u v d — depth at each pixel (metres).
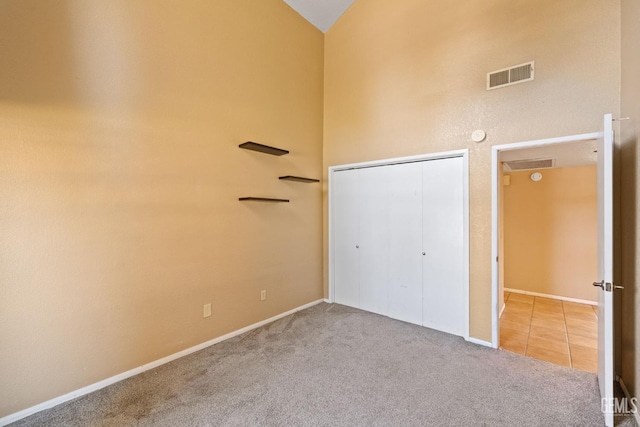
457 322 3.16
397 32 3.53
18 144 1.89
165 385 2.26
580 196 4.36
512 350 2.84
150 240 2.49
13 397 1.89
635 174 1.96
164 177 2.57
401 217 3.56
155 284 2.53
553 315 3.84
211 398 2.10
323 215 4.29
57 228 2.04
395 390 2.19
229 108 3.06
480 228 2.95
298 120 3.87
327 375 2.39
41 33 1.96
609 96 2.33
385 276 3.71
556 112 2.54
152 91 2.49
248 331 3.25
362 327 3.35
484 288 2.93
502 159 3.64
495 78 2.84
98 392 2.17
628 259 2.10
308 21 4.02
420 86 3.34
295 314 3.77
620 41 2.27
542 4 2.61
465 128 3.03
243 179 3.20
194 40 2.76
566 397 2.11
